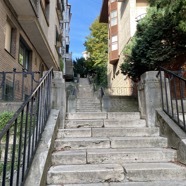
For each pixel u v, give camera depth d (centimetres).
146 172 285
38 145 295
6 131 181
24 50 938
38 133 304
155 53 876
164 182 277
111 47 1961
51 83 436
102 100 1145
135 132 406
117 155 325
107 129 407
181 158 315
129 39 1458
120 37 1822
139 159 327
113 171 284
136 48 966
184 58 900
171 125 363
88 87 2095
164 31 871
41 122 325
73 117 486
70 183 277
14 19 762
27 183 230
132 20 1458
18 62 799
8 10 706
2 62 641
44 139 310
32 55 999
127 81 1555
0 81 620
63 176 278
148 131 407
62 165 309
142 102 474
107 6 2242
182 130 345
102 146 362
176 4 633
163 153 330
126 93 1585
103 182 280
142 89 473
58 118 413
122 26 1736
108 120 449
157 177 285
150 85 440
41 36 917
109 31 2134
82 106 1267
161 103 436
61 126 425
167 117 393
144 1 1489
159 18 892
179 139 325
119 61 1847
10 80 700
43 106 342
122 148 358
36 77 1054
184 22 652
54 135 355
